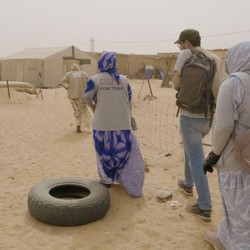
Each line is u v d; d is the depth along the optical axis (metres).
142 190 5.10
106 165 4.86
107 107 4.67
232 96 2.75
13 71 33.25
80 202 4.10
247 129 2.81
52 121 12.29
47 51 33.78
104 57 4.70
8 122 11.85
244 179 2.83
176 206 4.60
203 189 4.18
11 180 5.73
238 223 2.91
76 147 8.23
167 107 16.22
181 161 6.92
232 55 2.88
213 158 2.99
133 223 4.16
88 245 3.68
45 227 4.05
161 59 44.28
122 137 4.76
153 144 8.60
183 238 3.83
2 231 3.95
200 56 4.03
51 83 31.95
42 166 6.61
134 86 29.69
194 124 4.05
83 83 9.76
